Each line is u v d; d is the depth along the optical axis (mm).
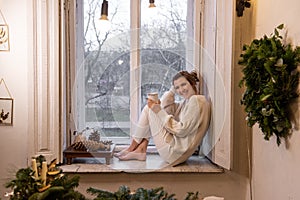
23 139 2537
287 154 1882
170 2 2787
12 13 2498
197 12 2746
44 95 2465
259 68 1911
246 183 2490
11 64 2512
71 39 2691
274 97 1812
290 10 1842
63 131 2574
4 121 2523
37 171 1504
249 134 2447
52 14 2453
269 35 2113
